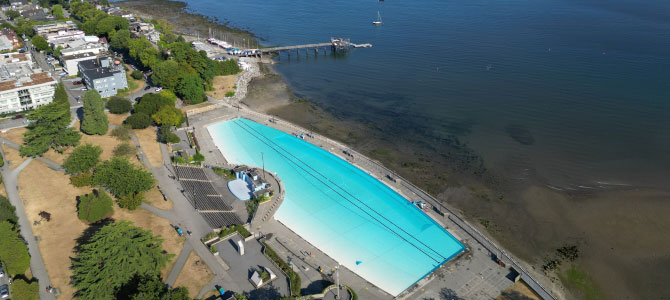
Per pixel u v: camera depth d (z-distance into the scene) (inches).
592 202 7391.7
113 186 6624.0
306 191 7559.1
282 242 6279.5
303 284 5472.4
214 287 5216.5
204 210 6732.3
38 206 6594.5
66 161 7283.5
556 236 6692.9
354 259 6028.5
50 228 6136.8
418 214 7003.0
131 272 4918.8
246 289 5206.7
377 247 6269.7
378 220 6855.3
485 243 6328.7
